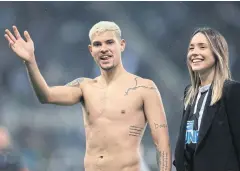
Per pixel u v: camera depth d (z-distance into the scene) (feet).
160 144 45.60
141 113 46.39
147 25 171.73
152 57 166.20
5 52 166.20
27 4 172.14
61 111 148.25
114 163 45.27
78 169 140.97
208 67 44.62
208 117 43.34
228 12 175.01
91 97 47.06
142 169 46.26
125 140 45.60
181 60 166.20
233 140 42.91
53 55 167.53
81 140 146.61
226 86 43.27
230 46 172.96
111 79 47.16
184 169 44.14
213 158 42.78
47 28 171.63
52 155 142.20
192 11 174.60
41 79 44.93
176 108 152.97
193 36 45.52
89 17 172.45
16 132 147.84
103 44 46.29
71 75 163.43
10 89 161.07
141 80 47.06
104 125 45.96
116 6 172.86
